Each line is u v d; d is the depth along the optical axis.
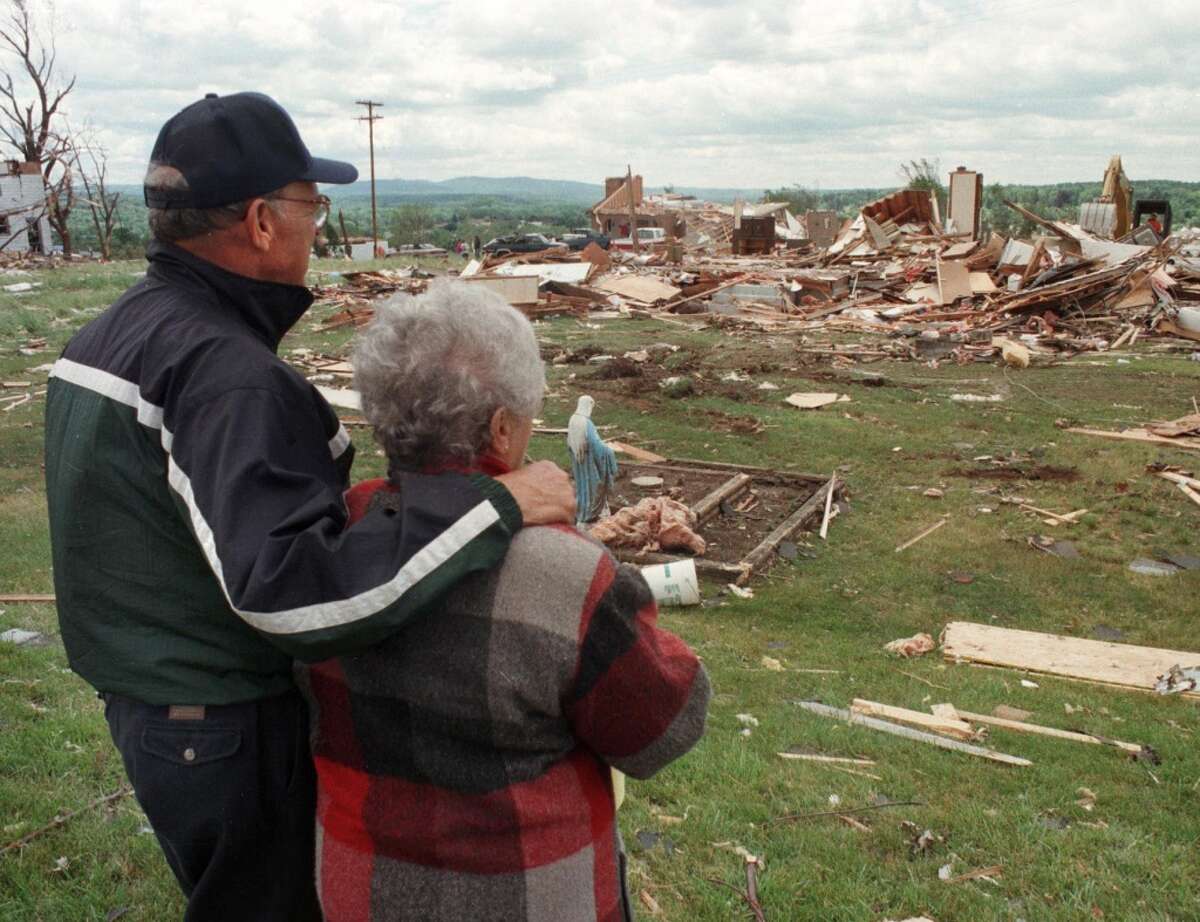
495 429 1.74
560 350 21.23
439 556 1.55
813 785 4.76
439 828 1.66
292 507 1.62
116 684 1.79
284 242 1.96
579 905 1.69
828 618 8.22
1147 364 19.41
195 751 1.78
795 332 24.38
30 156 46.03
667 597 8.36
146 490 1.78
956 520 10.73
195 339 1.78
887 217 40.88
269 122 1.90
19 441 13.28
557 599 1.62
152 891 3.43
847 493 11.62
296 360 19.83
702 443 13.78
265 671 1.83
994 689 6.58
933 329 23.94
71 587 1.82
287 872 1.91
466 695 1.62
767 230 43.50
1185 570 9.37
